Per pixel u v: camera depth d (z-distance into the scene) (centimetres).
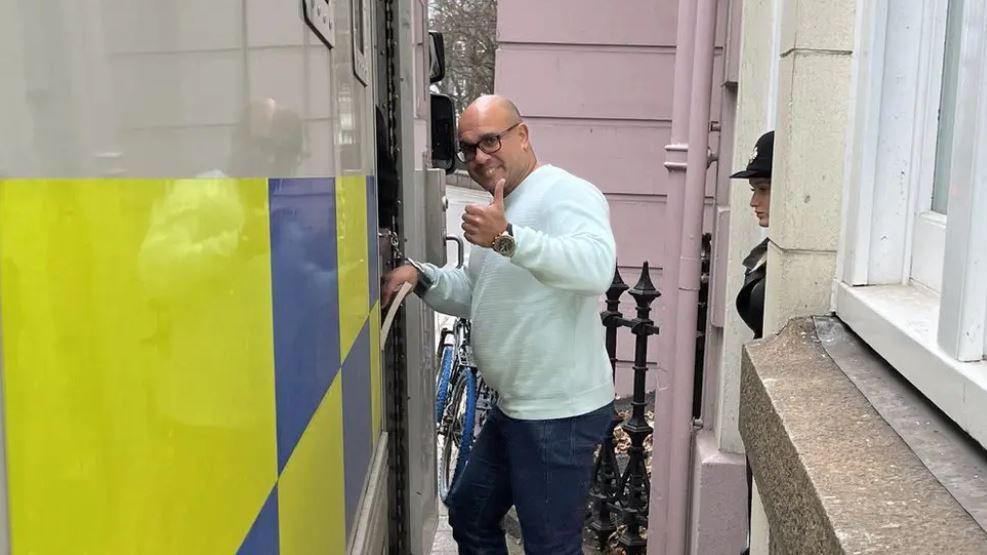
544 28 525
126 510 58
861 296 177
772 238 214
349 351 150
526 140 262
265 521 90
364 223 175
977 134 124
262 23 94
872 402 152
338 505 135
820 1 190
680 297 338
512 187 262
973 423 121
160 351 64
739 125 324
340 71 146
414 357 266
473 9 2384
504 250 224
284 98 103
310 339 114
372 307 188
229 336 80
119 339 58
